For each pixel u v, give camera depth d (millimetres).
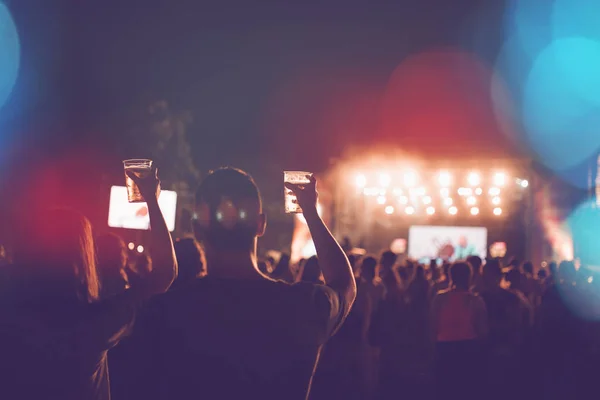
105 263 5730
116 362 5469
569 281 11016
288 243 32750
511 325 10133
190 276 6027
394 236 24141
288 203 3260
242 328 2832
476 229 23453
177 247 6074
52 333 3033
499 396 9992
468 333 9383
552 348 10992
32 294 3102
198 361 2822
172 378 2838
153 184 3242
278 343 2844
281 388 2844
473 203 23422
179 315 2840
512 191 23234
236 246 2924
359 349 10102
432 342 9992
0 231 7508
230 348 2822
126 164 3246
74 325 3039
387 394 10391
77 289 3160
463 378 9352
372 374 11281
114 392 5527
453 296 9453
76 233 3203
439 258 23703
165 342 2846
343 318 3057
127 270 6609
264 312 2855
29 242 3154
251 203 2938
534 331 11352
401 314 10266
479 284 11297
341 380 9922
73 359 3072
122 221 9828
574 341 10883
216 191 2928
